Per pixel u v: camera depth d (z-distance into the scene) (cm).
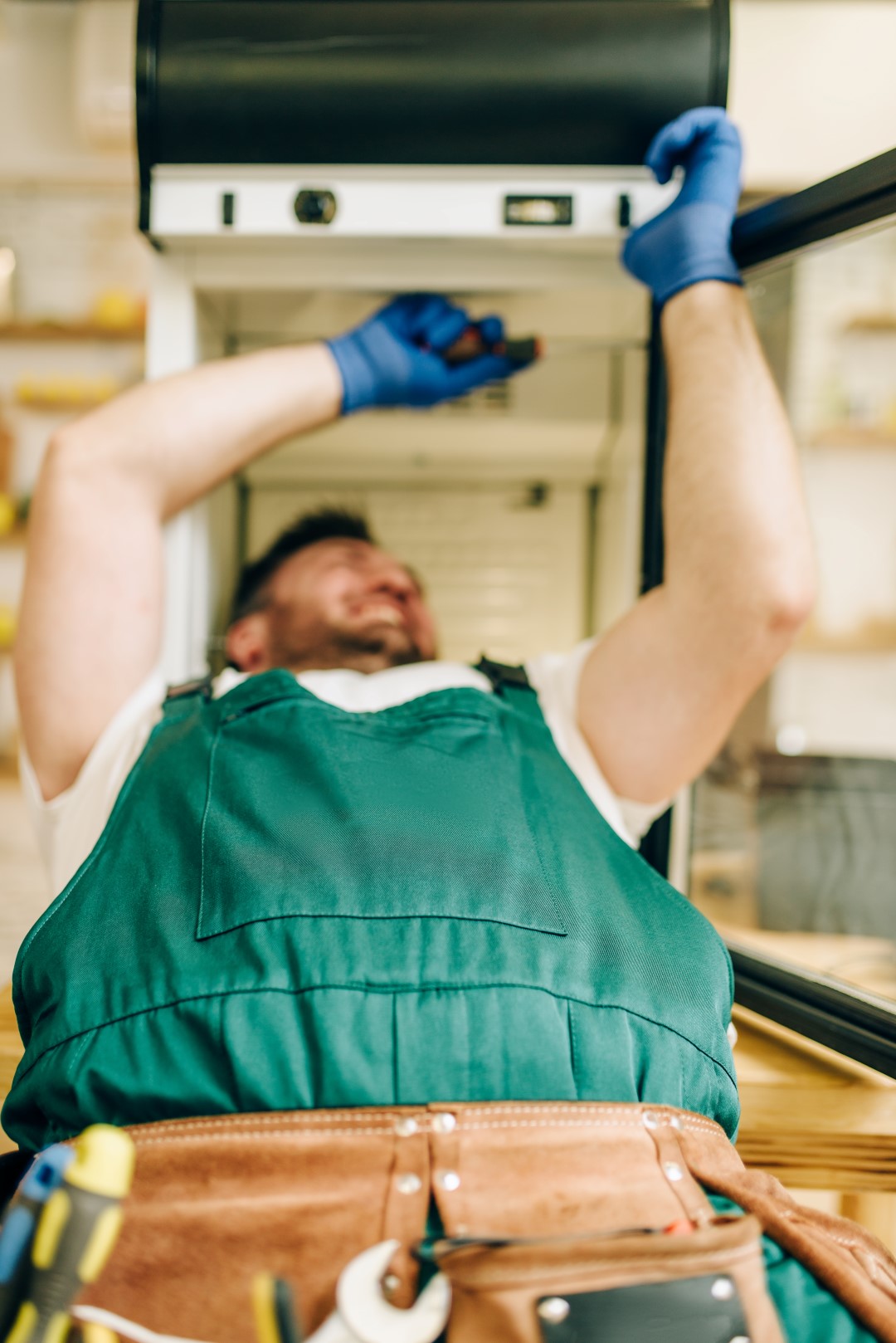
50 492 85
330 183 96
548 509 149
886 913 112
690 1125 54
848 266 221
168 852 62
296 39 93
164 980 54
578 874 63
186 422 90
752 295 105
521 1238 41
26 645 83
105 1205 38
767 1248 50
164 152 95
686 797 105
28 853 198
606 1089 54
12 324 254
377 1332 39
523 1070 53
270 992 53
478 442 133
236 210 96
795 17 194
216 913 57
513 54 93
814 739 235
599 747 83
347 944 55
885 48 195
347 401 101
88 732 83
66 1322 39
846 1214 90
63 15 246
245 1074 50
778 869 114
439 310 103
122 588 86
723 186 90
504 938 57
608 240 98
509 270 102
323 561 110
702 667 78
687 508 80
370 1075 51
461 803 64
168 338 102
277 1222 46
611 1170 49
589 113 94
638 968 59
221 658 122
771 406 83
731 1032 72
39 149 249
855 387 224
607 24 94
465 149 95
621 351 122
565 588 150
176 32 94
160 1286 45
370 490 148
